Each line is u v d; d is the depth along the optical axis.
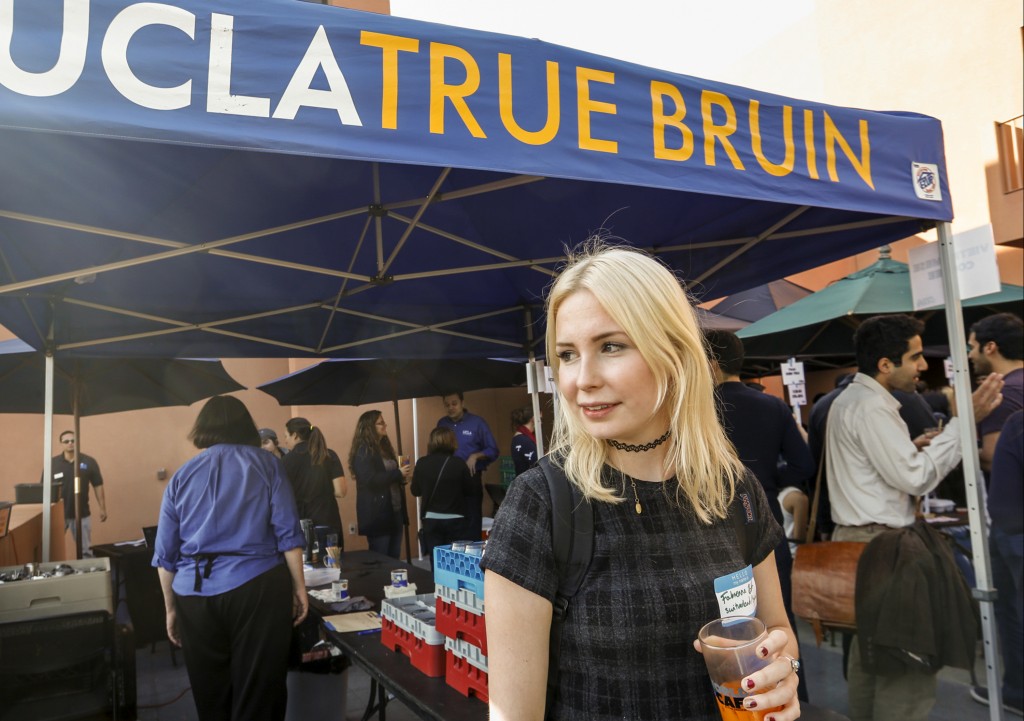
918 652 2.66
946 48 9.59
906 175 2.79
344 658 3.50
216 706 3.00
